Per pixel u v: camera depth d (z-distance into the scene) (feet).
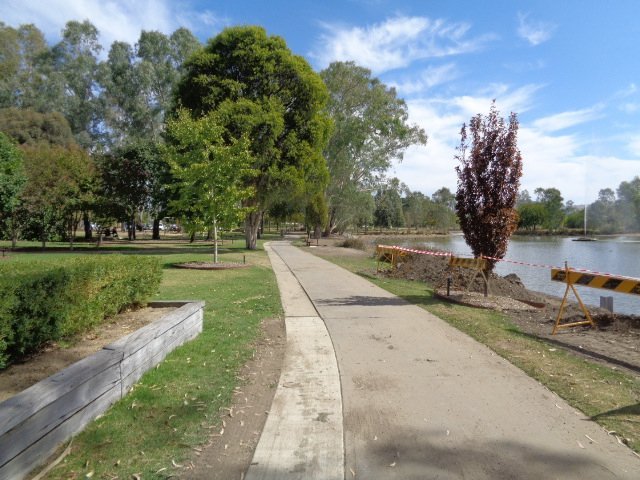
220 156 59.52
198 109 83.30
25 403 9.86
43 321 16.02
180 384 15.52
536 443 11.71
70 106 189.98
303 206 155.12
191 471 10.33
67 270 17.40
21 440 9.57
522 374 17.04
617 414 13.42
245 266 58.65
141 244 116.37
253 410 13.78
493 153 33.86
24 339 15.46
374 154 153.07
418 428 12.60
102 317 20.25
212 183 60.18
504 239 34.71
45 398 10.39
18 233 90.02
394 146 154.20
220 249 96.94
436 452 11.28
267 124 79.51
